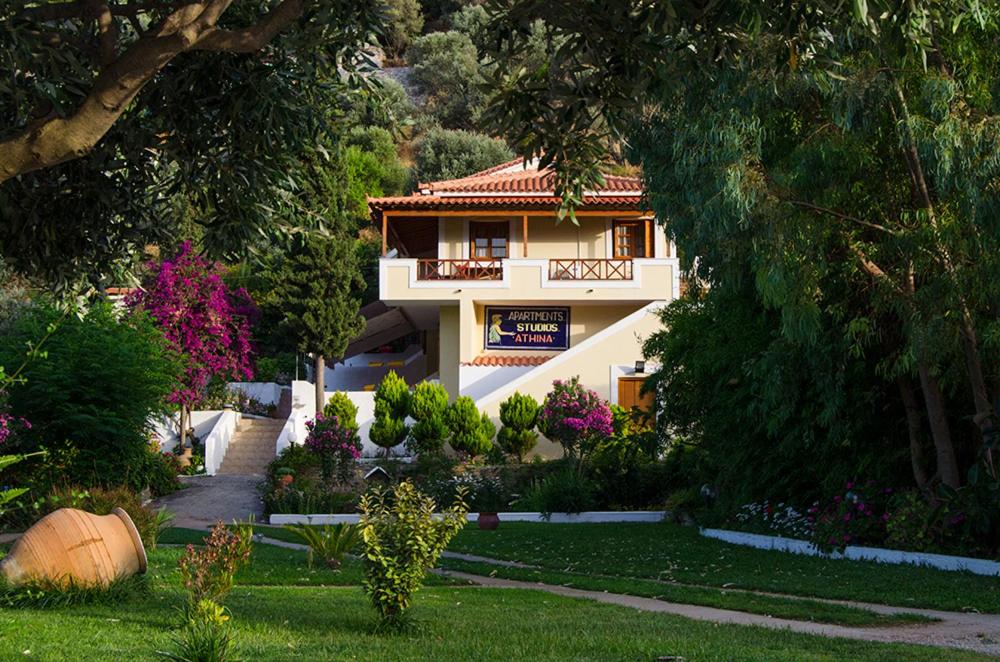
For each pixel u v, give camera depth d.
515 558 18.89
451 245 37.50
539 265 36.03
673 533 23.05
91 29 9.23
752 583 14.84
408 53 84.50
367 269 54.34
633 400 33.81
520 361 36.12
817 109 16.11
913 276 16.52
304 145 10.10
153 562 14.87
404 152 72.94
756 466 21.92
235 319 39.09
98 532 11.32
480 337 37.16
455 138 68.12
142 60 7.48
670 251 37.41
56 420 22.59
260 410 42.88
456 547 20.47
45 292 11.89
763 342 20.03
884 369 16.78
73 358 23.22
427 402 32.59
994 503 16.06
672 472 28.00
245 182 9.79
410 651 8.30
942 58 14.29
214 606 8.50
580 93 8.27
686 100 15.31
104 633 8.58
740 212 14.69
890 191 16.20
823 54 8.39
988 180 13.66
